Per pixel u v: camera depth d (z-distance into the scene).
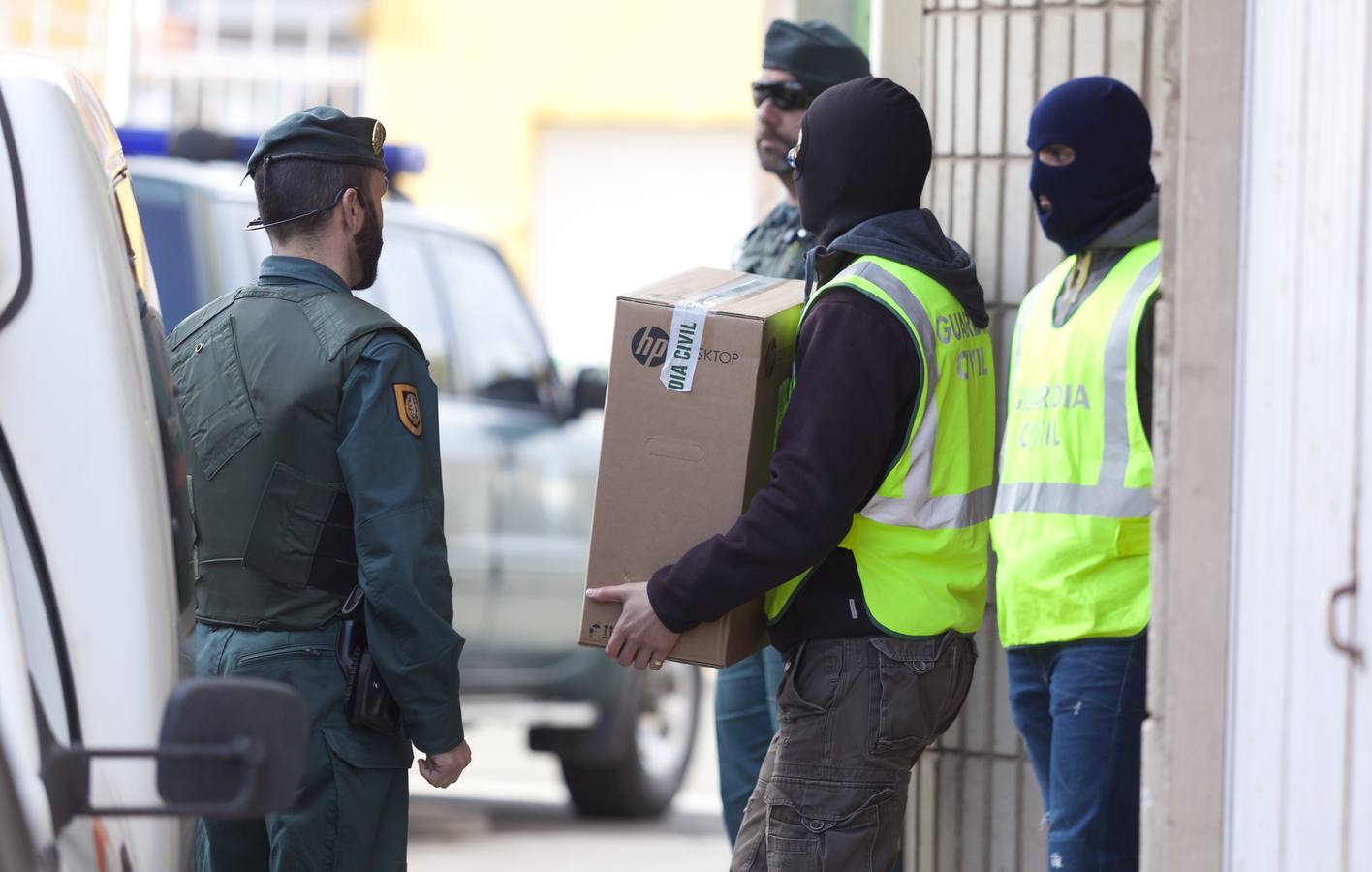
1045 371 12.91
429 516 11.59
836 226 12.00
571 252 71.75
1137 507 12.16
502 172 71.62
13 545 7.36
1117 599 12.16
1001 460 13.34
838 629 11.41
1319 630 8.73
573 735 26.31
